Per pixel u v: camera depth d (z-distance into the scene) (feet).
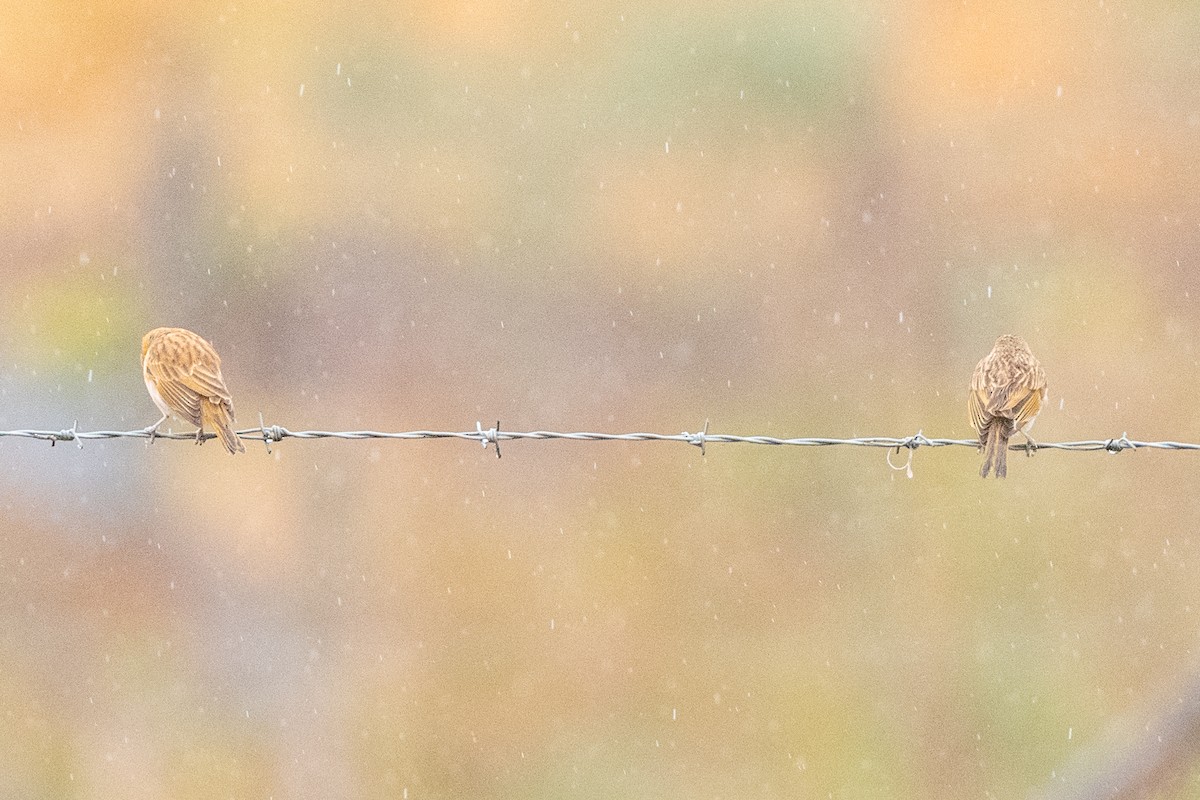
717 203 86.43
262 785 75.97
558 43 82.74
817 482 84.28
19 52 79.77
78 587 82.64
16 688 79.61
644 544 82.89
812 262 88.89
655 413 87.35
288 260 83.41
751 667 77.82
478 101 82.17
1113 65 90.99
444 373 85.61
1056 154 90.22
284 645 80.33
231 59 79.87
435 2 80.74
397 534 83.30
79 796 75.36
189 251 82.33
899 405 87.10
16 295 82.43
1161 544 80.79
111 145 81.82
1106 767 54.49
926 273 89.35
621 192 85.66
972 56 88.69
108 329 82.43
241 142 80.84
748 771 74.18
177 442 84.17
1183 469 83.56
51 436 39.42
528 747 76.59
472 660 79.10
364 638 80.28
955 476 82.58
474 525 83.87
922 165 89.45
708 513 84.17
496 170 83.82
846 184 88.38
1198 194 90.17
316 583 82.07
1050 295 89.20
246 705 79.10
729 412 87.40
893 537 81.15
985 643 76.89
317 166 81.15
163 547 82.79
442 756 76.38
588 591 81.56
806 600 80.38
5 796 76.28
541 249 85.92
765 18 82.02
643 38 82.02
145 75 80.84
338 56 79.51
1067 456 84.12
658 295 87.97
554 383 87.10
